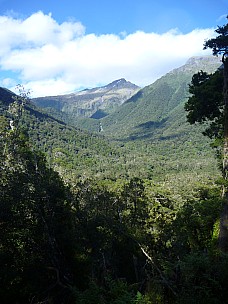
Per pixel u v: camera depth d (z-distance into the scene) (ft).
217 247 41.78
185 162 495.82
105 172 370.53
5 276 37.42
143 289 31.24
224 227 42.32
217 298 20.11
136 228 72.54
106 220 70.85
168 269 23.99
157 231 76.02
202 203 49.88
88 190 80.38
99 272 51.75
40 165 55.62
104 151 613.93
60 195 55.62
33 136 465.47
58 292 43.62
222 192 45.03
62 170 170.91
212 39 43.45
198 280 21.67
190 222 55.52
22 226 45.62
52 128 570.05
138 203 86.22
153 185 258.98
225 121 44.50
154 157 593.42
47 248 47.01
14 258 42.09
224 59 45.29
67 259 51.88
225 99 44.80
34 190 49.57
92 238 64.90
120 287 25.27
